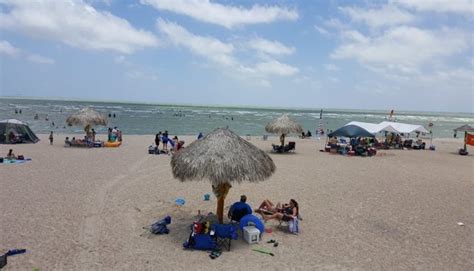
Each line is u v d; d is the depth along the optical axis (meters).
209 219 10.07
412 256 8.18
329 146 26.95
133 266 7.12
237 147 8.64
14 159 17.94
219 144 8.55
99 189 12.85
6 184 12.87
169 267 7.14
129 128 45.34
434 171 19.62
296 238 9.02
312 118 99.81
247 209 9.55
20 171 15.19
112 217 9.98
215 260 7.55
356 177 17.00
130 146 25.53
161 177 15.38
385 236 9.40
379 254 8.22
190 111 112.19
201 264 7.34
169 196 12.44
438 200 13.27
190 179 8.25
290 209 9.84
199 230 8.15
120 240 8.41
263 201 11.30
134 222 9.70
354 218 10.78
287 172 17.59
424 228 10.12
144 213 10.49
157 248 8.06
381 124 31.09
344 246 8.61
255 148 9.21
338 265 7.54
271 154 24.53
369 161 22.59
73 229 8.93
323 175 17.19
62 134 32.88
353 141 28.27
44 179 13.93
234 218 9.56
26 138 25.31
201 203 11.80
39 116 54.28
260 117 89.62
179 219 10.13
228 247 8.19
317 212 11.25
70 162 17.92
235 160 8.33
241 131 48.53
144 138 31.72
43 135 30.83
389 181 16.36
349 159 23.17
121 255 7.60
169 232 9.08
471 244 9.05
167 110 110.00
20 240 8.10
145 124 52.66
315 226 9.96
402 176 17.73
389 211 11.64
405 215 11.27
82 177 14.62
